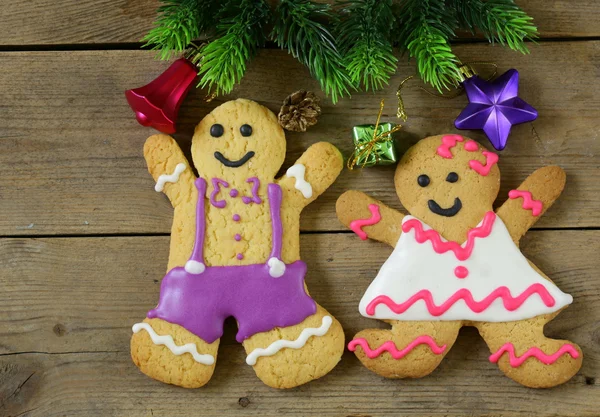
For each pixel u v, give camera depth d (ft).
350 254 1.32
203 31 1.26
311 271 1.31
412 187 1.27
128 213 1.32
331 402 1.30
